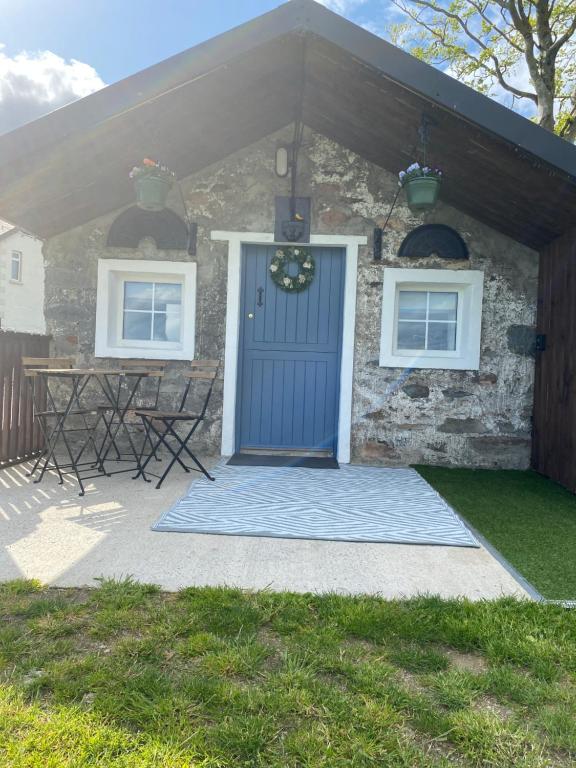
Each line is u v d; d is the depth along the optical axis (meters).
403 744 1.48
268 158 5.17
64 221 5.03
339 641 1.97
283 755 1.44
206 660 1.82
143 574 2.52
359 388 5.18
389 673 1.78
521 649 1.93
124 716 1.55
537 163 3.54
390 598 2.34
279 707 1.60
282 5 3.42
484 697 1.70
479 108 3.40
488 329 5.15
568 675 1.81
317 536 3.10
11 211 4.60
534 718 1.60
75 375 4.12
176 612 2.14
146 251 5.20
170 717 1.55
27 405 4.93
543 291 4.97
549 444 4.75
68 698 1.62
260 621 2.10
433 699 1.68
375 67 3.43
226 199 5.16
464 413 5.16
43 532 3.07
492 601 2.31
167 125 4.09
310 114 4.82
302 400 5.43
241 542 3.00
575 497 4.16
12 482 4.21
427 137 3.96
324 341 5.38
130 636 1.97
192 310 5.18
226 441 5.21
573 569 2.76
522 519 3.60
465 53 9.35
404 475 4.70
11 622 2.05
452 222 5.15
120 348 5.21
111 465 4.89
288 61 3.90
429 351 5.29
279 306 5.39
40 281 16.09
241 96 4.14
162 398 5.22
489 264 5.13
